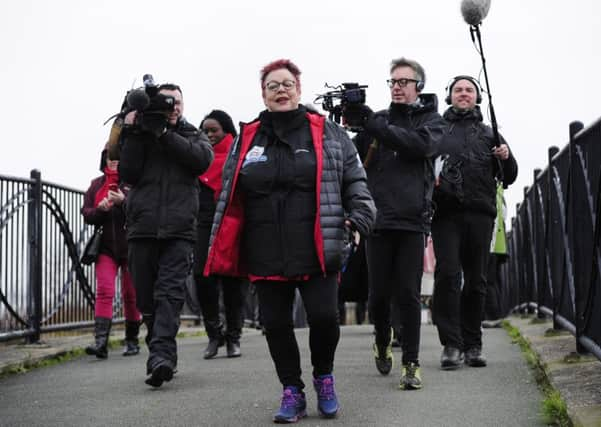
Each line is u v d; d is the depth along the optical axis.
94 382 7.02
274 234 5.23
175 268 6.70
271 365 7.73
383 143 6.21
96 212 8.53
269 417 5.42
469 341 7.45
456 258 7.20
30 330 9.30
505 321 11.85
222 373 7.28
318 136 5.27
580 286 6.92
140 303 6.82
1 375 7.54
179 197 6.75
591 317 6.50
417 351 6.32
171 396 6.23
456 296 7.23
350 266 8.34
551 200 9.24
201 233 8.49
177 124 6.87
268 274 5.23
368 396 6.04
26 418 5.64
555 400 5.38
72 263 10.37
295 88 5.34
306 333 10.97
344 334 10.81
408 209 6.27
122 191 8.57
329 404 5.35
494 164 7.39
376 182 6.38
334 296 5.24
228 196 5.28
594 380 5.89
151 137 6.70
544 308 9.91
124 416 5.58
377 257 6.46
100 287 8.63
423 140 6.21
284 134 5.29
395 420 5.27
